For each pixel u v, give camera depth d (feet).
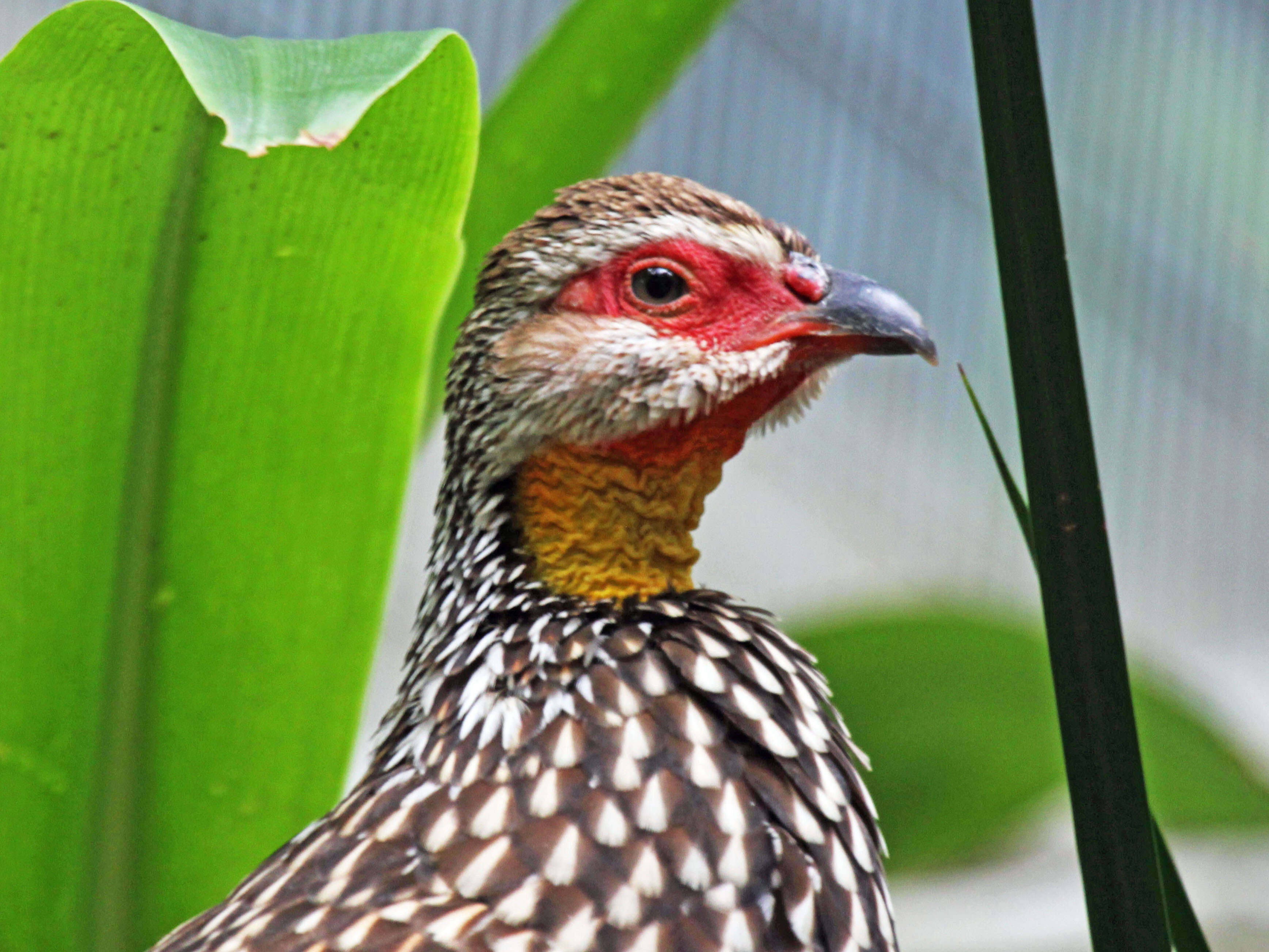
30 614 4.48
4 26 7.52
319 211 4.42
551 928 4.39
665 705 4.45
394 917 4.39
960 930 6.67
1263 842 5.21
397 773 4.48
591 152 4.62
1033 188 4.27
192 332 4.44
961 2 8.70
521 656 4.47
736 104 8.37
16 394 4.45
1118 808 4.28
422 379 4.47
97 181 4.40
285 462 4.48
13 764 4.49
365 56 4.32
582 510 4.50
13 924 4.50
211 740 4.50
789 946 4.41
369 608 4.50
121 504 4.47
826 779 4.47
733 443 4.54
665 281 4.53
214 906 4.50
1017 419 4.28
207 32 4.33
